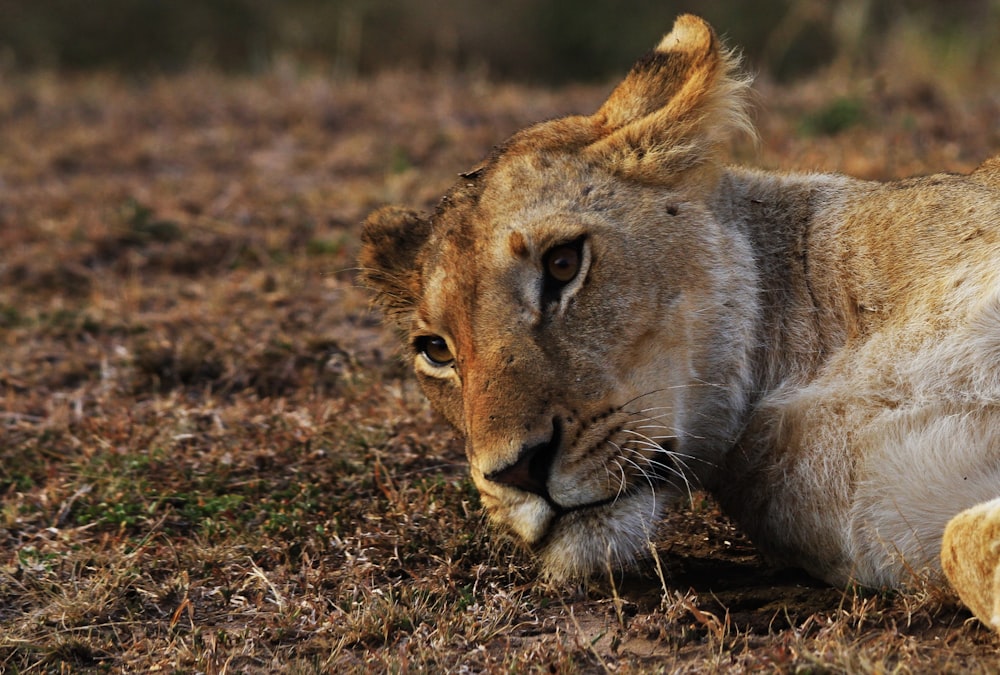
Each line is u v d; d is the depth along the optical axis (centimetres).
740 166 884
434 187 1794
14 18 3922
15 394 1263
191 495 985
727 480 821
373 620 766
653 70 829
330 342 1298
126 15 3972
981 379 712
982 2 3175
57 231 1722
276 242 1638
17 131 2359
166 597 838
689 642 715
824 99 2091
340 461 1012
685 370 771
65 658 770
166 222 1730
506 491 748
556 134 816
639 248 767
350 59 3669
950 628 684
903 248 773
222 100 2531
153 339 1353
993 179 869
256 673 736
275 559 884
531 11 4019
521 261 753
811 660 646
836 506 750
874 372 748
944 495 705
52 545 912
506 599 780
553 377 732
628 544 750
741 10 3866
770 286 817
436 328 799
